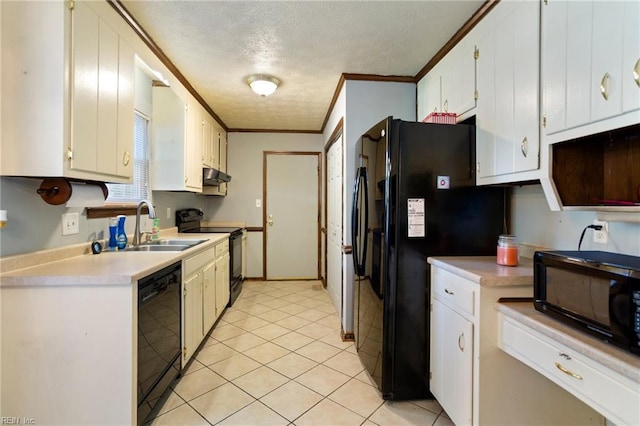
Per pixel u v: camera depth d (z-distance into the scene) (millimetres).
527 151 1436
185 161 2941
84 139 1460
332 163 3770
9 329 1355
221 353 2482
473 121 1954
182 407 1796
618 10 1026
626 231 1286
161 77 2490
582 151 1319
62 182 1552
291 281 4871
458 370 1513
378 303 1936
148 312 1579
